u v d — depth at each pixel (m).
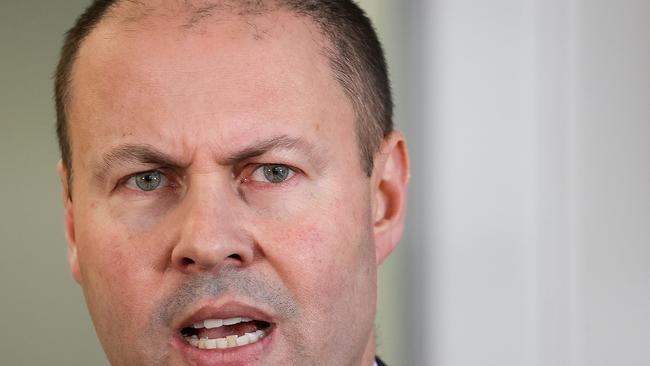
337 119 2.28
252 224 2.14
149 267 2.16
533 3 4.66
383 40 4.76
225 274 2.12
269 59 2.18
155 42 2.18
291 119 2.17
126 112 2.17
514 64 4.68
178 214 2.15
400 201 2.59
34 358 4.64
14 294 4.65
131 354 2.21
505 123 4.70
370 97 2.46
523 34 4.68
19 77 4.68
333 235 2.22
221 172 2.14
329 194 2.23
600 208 4.54
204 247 2.06
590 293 4.53
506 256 4.66
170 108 2.13
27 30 4.70
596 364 4.52
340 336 2.27
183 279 2.12
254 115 2.13
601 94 4.55
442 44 4.76
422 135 4.78
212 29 2.18
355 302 2.31
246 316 2.13
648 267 4.47
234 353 2.16
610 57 4.53
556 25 4.62
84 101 2.27
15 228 4.68
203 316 2.11
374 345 2.57
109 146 2.19
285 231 2.16
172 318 2.14
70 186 2.42
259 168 2.19
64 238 4.69
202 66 2.15
